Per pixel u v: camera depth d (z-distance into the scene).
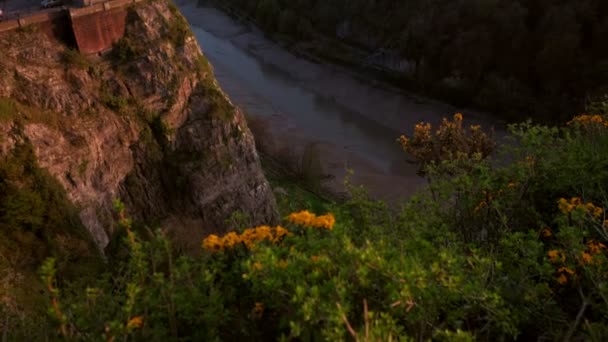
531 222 8.26
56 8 24.08
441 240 7.04
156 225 23.66
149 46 25.53
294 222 6.22
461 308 5.57
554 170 8.45
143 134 24.47
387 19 69.44
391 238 6.95
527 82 52.59
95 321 5.55
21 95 20.75
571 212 6.83
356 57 68.62
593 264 6.01
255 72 69.94
